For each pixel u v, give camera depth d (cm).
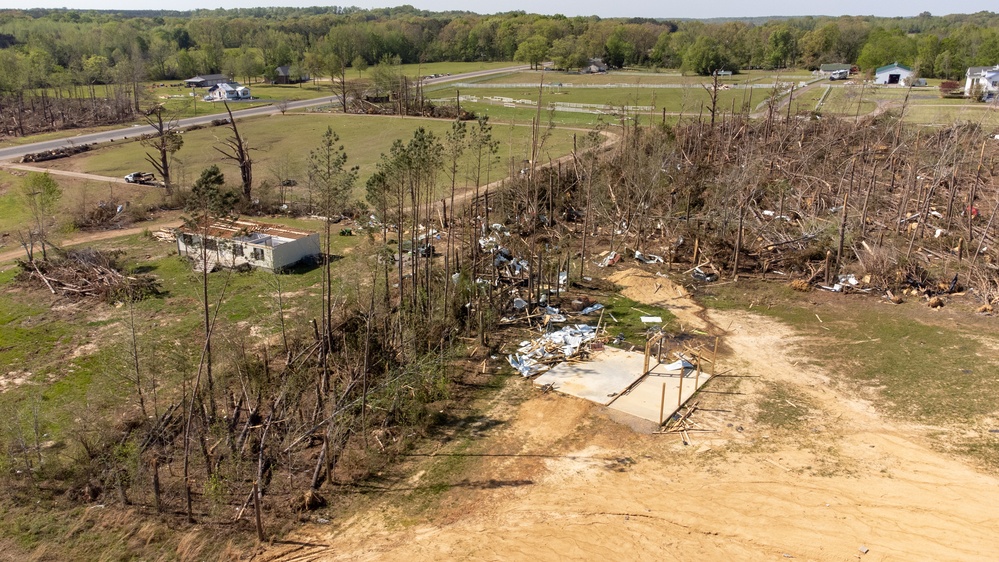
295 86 14812
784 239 4006
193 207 2630
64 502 2022
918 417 2420
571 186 5169
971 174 5272
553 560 1806
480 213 4853
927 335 3036
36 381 2755
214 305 3450
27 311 3447
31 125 9962
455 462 2241
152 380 2547
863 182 5047
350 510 2022
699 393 2633
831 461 2195
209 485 2025
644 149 5466
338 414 2322
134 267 4088
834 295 3516
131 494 2066
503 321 3266
